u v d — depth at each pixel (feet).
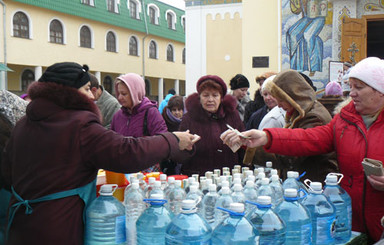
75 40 88.28
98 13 92.58
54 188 6.24
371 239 7.80
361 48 34.06
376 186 7.07
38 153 6.32
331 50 34.91
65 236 6.23
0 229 7.51
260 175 8.27
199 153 11.85
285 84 9.46
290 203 6.56
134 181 7.52
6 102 7.75
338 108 9.11
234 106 12.25
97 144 6.27
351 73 7.88
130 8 104.99
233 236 5.55
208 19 50.11
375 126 7.77
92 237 6.46
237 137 8.50
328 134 8.69
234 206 5.59
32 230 6.20
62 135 6.26
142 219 6.37
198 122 12.09
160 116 13.10
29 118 6.63
